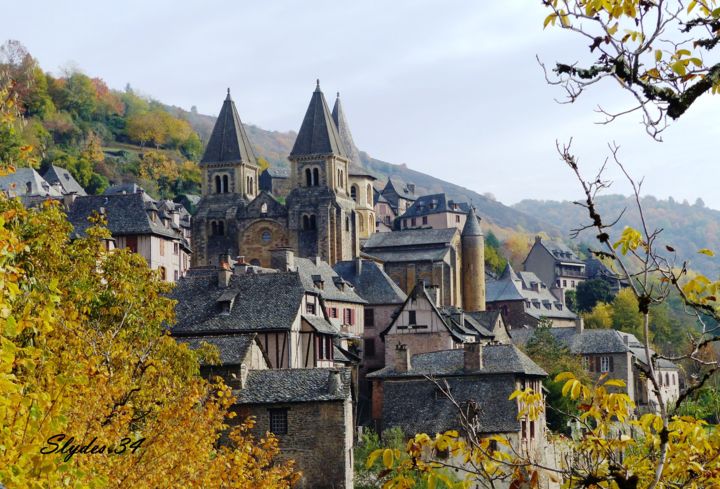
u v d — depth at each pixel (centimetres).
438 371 6906
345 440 5119
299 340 6962
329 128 14325
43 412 1756
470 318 10731
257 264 14250
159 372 3100
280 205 14362
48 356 2208
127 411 2534
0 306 1473
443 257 14175
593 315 15425
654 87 1248
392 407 6850
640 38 1220
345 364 8181
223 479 2845
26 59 14162
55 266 3653
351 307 10338
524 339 11494
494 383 6731
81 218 9512
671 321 14650
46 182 15312
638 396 10931
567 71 1238
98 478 1772
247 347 5391
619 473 1268
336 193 14275
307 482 5100
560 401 7175
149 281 4216
